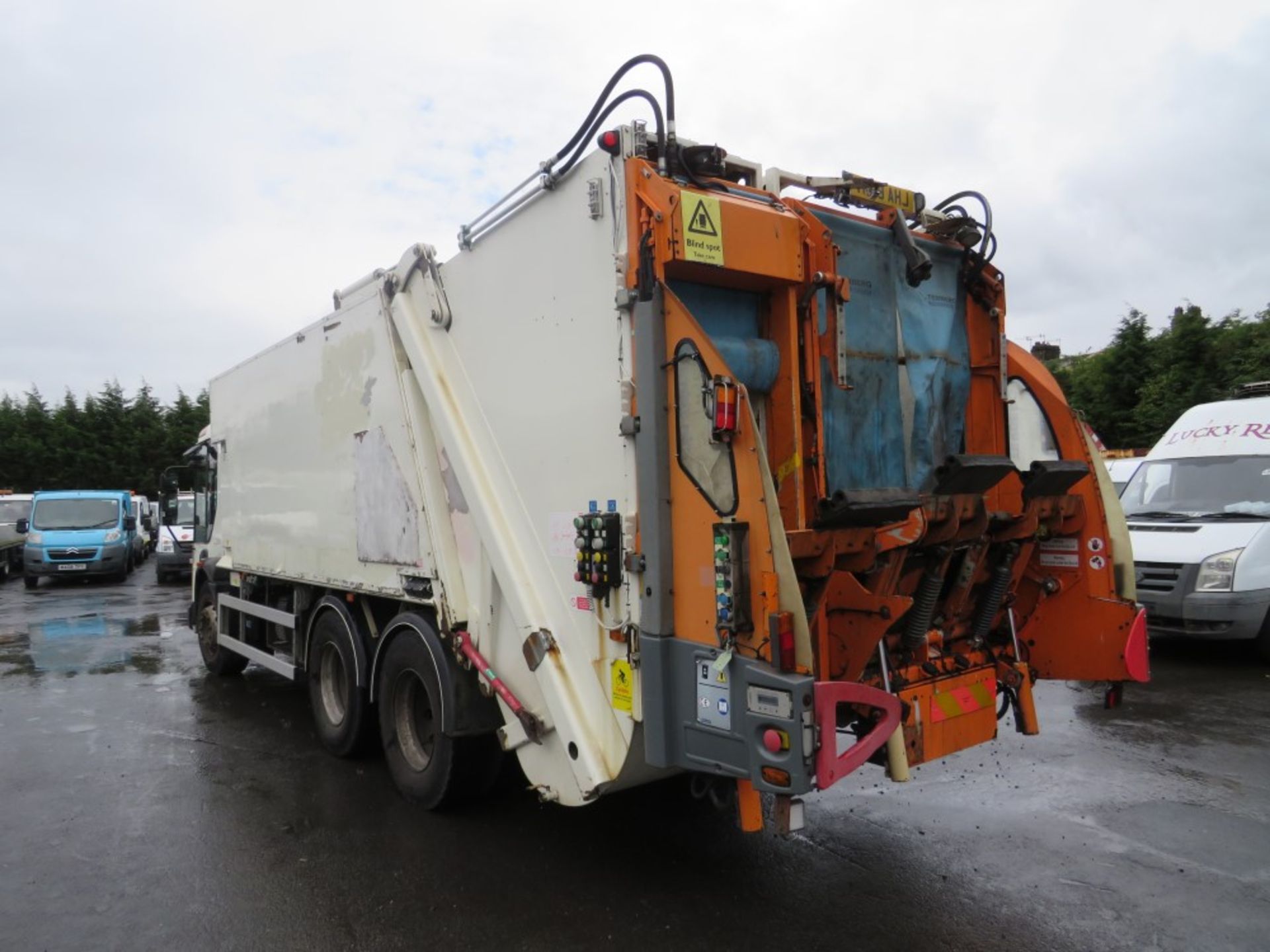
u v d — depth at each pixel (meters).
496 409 4.35
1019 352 4.93
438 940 3.66
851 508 3.49
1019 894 3.97
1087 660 4.74
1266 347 25.91
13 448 41.91
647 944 3.59
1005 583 4.65
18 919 3.91
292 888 4.16
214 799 5.39
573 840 4.63
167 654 10.76
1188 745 6.16
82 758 6.30
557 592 3.95
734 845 4.53
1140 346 30.80
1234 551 8.40
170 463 44.22
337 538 5.96
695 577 3.28
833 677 3.85
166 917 3.90
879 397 4.17
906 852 4.42
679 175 3.61
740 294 3.70
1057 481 4.51
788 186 4.07
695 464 3.26
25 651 11.20
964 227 4.61
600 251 3.63
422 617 5.03
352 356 5.71
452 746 4.82
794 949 3.53
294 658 6.73
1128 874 4.16
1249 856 4.36
